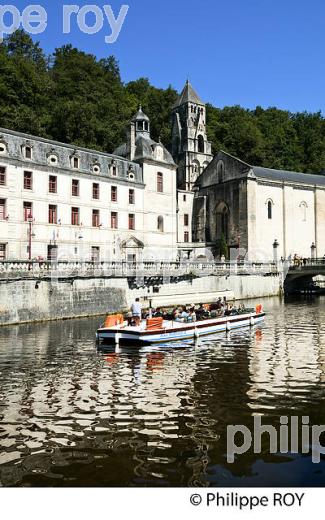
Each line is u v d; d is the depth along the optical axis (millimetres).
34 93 73500
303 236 68688
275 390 15516
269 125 108062
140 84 103875
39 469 9820
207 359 20469
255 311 33094
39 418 12797
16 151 42156
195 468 9875
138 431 11859
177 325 25469
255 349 22750
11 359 20297
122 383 16453
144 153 54938
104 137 72562
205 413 13219
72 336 26281
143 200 54062
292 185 67562
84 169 47969
